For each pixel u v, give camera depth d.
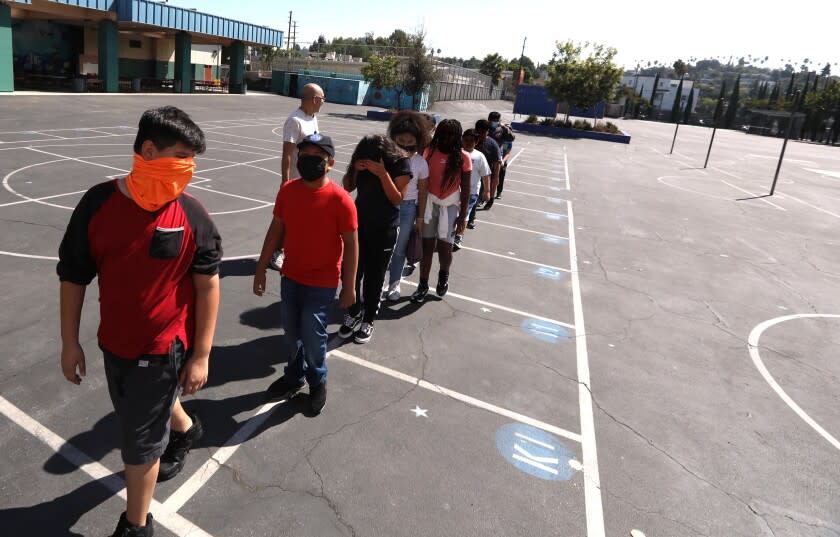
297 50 50.59
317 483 2.92
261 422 3.39
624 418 3.86
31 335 4.12
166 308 2.02
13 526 2.46
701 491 3.17
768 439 3.76
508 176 14.91
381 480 3.00
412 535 2.64
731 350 5.14
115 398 2.13
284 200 3.15
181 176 1.85
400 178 4.03
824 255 9.04
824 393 4.48
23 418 3.20
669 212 11.70
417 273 6.41
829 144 60.22
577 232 9.22
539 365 4.51
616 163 20.70
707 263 8.02
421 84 33.28
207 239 2.06
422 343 4.67
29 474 2.78
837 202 15.07
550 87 34.38
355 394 3.82
